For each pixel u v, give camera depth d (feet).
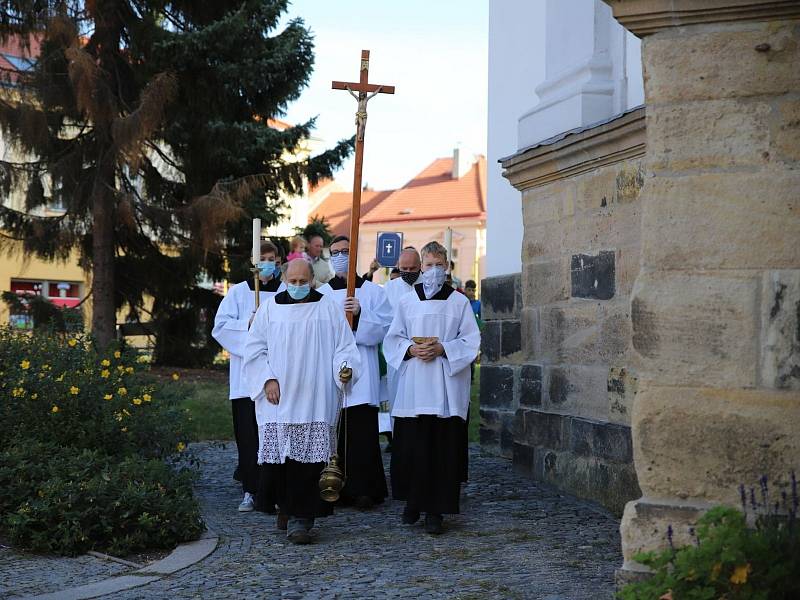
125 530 19.01
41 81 54.70
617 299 22.59
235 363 24.40
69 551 18.35
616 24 24.82
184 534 19.45
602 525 20.83
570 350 24.94
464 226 177.27
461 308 21.49
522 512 22.40
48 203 59.00
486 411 33.30
